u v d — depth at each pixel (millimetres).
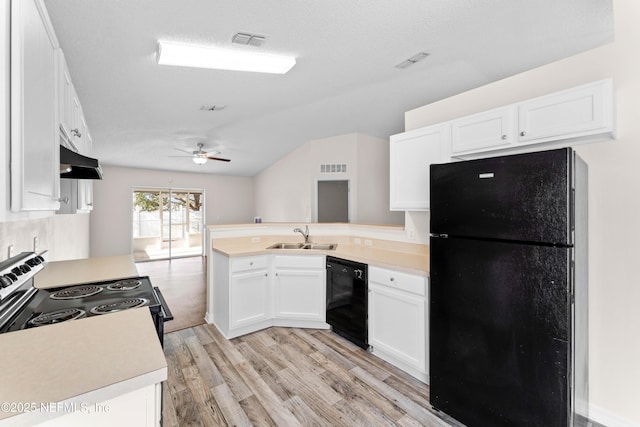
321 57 2400
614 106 1536
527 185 1400
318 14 1821
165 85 2850
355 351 2582
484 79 2943
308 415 1793
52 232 2773
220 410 1834
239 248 3143
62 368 772
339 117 4410
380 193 5664
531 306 1386
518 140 1769
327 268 2930
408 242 2869
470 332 1613
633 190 1648
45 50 1030
